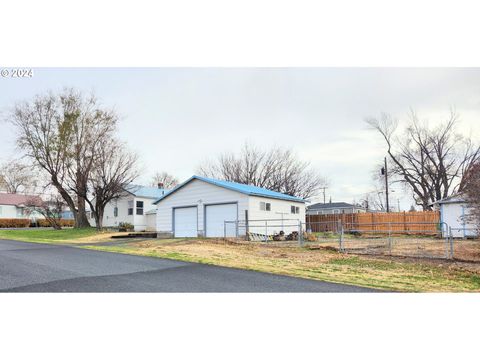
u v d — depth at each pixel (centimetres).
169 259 1181
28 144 3434
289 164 4769
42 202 3956
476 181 1430
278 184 4684
